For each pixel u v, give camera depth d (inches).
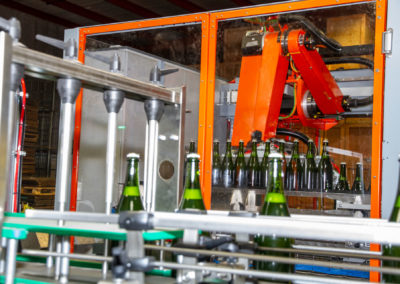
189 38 95.4
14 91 32.6
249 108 83.6
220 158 92.6
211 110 92.0
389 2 77.2
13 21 33.3
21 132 110.8
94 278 36.8
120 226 28.0
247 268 32.3
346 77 87.0
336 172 87.4
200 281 31.8
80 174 102.8
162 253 41.3
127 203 43.2
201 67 93.0
